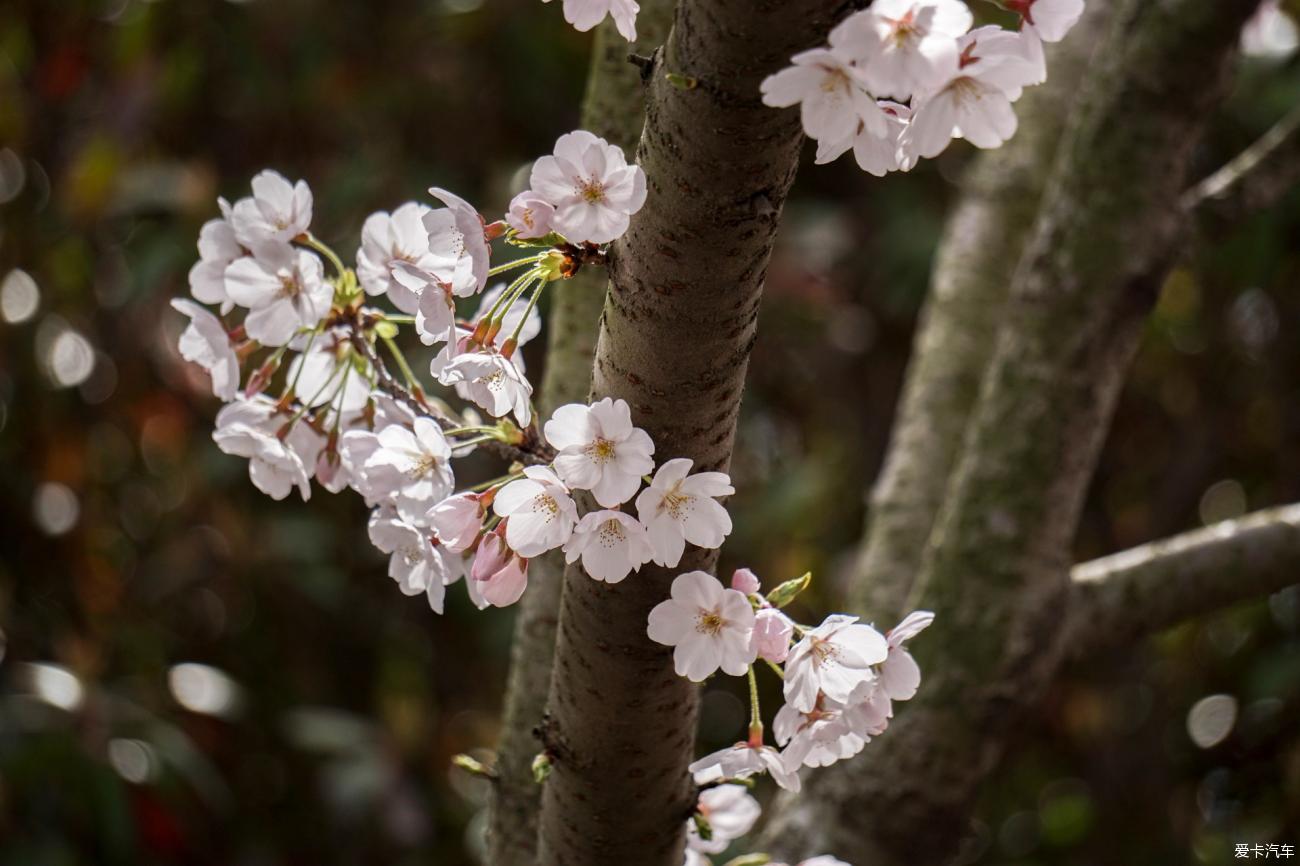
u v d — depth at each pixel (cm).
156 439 391
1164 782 405
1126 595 220
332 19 393
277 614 402
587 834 192
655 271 182
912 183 402
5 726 329
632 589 186
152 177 370
